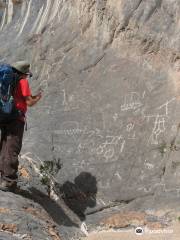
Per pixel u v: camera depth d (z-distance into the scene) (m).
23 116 7.08
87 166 8.34
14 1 13.47
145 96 8.91
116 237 6.99
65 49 10.56
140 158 8.25
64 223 7.23
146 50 9.45
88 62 9.95
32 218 6.47
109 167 8.27
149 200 7.77
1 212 6.30
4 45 12.31
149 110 8.71
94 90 9.40
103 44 10.07
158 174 8.03
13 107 6.88
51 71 10.36
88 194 8.04
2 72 6.81
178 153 8.12
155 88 8.93
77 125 8.96
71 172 8.29
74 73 9.92
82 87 9.57
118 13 10.00
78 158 8.48
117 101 9.04
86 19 10.65
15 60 11.25
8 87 6.82
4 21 13.59
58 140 8.83
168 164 8.09
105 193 8.00
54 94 9.74
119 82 9.28
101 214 7.73
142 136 8.47
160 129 8.45
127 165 8.23
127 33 9.79
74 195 8.01
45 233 6.32
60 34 11.03
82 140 8.71
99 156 8.44
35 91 10.17
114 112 8.91
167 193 7.78
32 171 8.10
